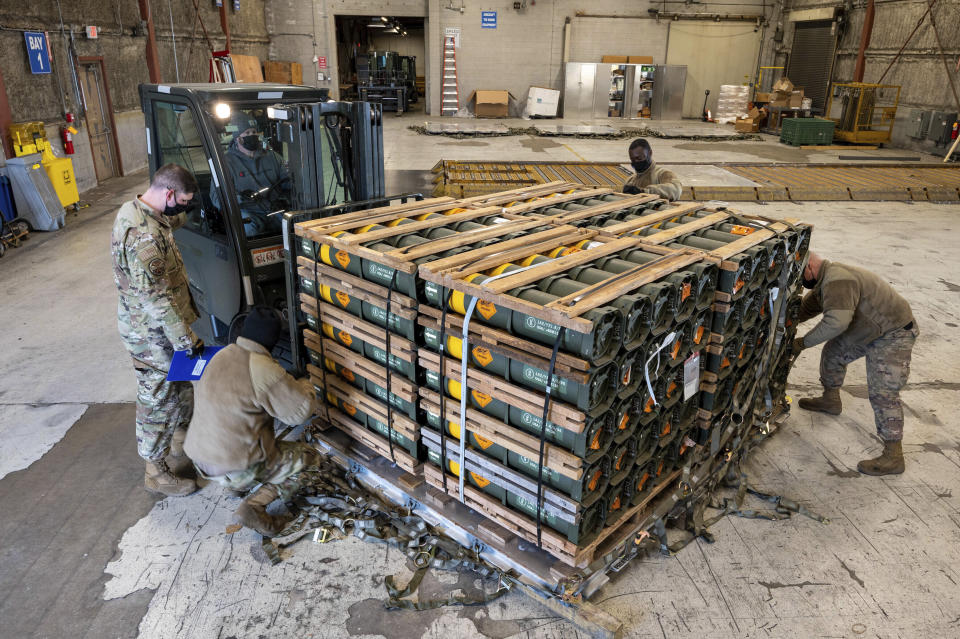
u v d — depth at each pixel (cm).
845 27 1880
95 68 1180
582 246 319
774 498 349
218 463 304
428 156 1412
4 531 324
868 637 265
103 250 795
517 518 276
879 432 378
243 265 383
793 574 300
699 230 349
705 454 339
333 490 348
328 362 351
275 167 413
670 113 2225
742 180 1166
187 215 431
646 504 312
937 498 356
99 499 350
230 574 299
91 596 285
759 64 2262
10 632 266
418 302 287
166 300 309
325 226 331
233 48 1867
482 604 282
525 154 1469
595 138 1792
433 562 300
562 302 239
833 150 1611
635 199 409
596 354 233
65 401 446
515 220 358
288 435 401
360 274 310
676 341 282
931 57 1570
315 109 364
